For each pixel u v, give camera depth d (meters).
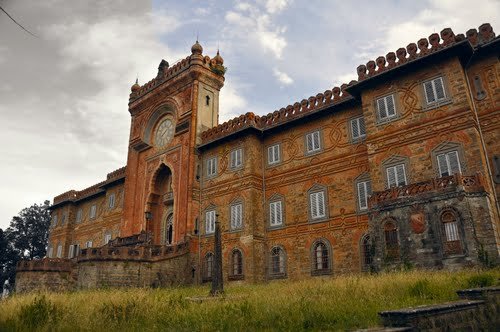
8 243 62.19
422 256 18.34
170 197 36.91
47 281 32.47
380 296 12.01
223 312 10.96
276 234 29.42
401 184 22.52
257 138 32.09
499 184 20.09
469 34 22.62
